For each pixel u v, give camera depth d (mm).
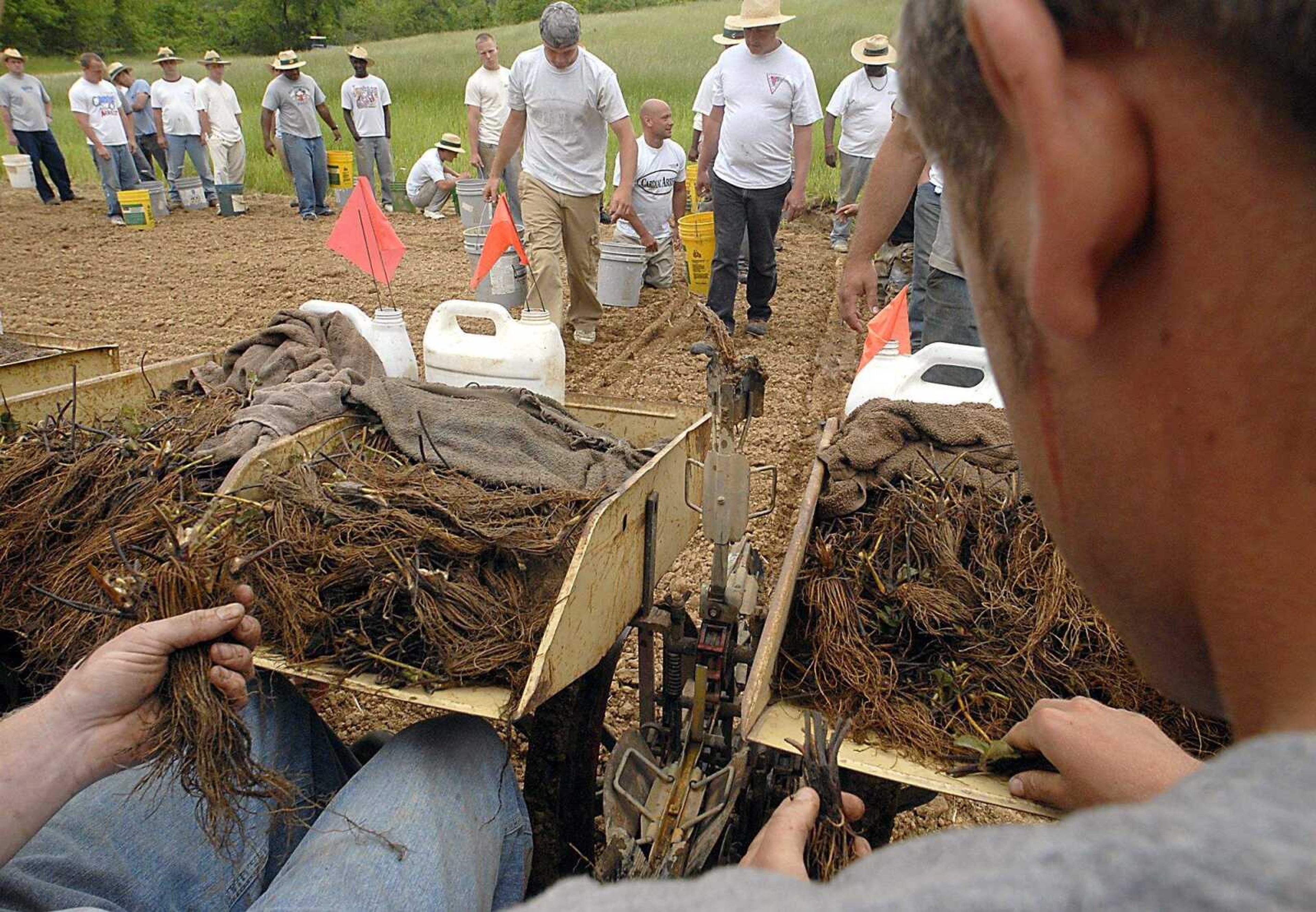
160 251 10492
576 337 7055
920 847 364
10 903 1361
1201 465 357
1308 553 342
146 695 1360
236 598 1492
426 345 3189
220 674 1398
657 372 6363
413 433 2326
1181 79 322
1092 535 417
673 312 7473
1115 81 333
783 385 6148
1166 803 308
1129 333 362
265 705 1749
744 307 8156
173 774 1433
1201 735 1718
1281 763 294
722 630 1998
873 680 1812
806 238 11336
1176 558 385
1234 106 314
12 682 2232
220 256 10188
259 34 48094
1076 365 386
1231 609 367
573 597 1710
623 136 6426
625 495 1934
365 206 4031
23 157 15211
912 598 1895
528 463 2293
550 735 1959
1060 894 285
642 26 36281
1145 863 276
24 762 1263
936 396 2666
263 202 14492
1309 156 309
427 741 1704
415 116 20328
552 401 2666
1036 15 337
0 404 2559
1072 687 1782
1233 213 324
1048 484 431
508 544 1890
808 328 7512
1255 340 331
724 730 2094
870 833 2002
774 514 4395
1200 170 325
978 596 1930
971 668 1830
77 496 2180
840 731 1445
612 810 1865
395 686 1783
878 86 9453
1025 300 401
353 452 2309
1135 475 381
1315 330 322
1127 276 358
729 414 1842
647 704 2330
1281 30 293
